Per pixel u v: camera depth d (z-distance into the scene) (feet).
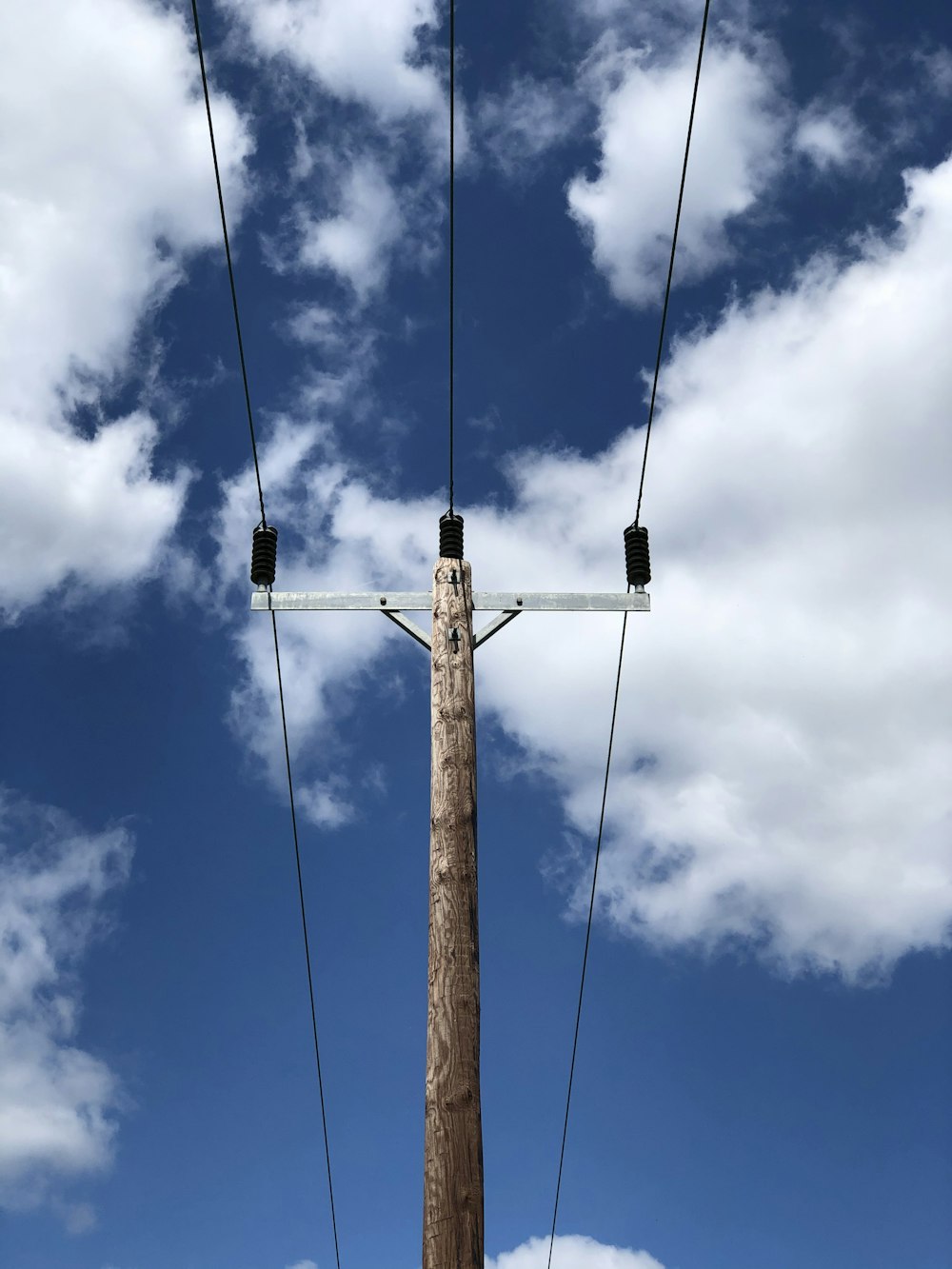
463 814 27.25
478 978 25.34
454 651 30.42
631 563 33.91
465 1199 22.65
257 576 33.30
